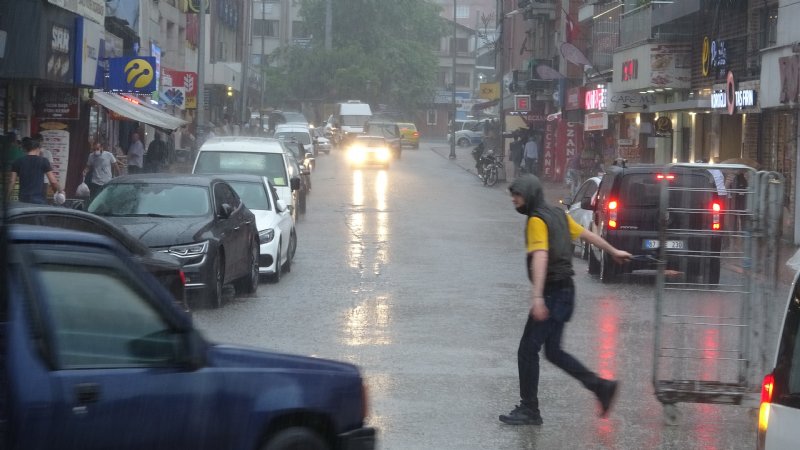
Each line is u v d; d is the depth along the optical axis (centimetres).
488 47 13562
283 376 693
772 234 1086
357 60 11294
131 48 4281
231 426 669
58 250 634
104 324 636
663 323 1104
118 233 1356
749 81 3381
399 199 4528
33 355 598
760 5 3441
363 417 737
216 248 1739
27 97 3141
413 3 11944
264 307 1781
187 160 5034
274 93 11456
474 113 12238
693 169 1748
